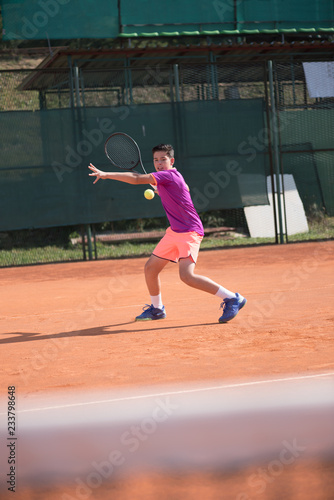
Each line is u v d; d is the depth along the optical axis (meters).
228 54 24.91
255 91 28.73
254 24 24.77
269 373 5.13
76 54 22.48
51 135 19.09
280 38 25.45
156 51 23.11
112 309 10.18
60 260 20.70
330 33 25.19
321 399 4.02
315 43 23.91
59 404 4.41
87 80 25.86
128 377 5.32
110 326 8.37
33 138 18.95
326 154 26.84
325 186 26.88
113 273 16.55
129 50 22.56
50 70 19.25
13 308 10.99
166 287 12.66
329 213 26.80
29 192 18.97
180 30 24.16
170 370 5.51
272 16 24.81
